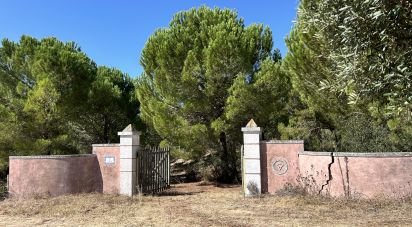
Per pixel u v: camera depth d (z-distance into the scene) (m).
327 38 5.34
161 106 16.86
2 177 18.00
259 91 16.14
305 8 5.79
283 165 12.58
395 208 9.66
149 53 17.83
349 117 14.91
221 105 17.52
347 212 9.52
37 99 16.70
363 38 4.41
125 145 13.42
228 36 16.50
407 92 4.27
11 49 19.27
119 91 22.31
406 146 13.05
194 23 18.38
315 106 15.55
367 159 10.90
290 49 15.41
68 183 13.24
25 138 17.22
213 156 18.69
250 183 12.63
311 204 10.63
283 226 8.27
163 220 9.12
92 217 9.62
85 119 21.05
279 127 16.67
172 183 19.16
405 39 4.26
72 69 18.69
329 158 11.49
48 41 20.17
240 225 8.43
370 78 4.63
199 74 16.95
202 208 10.68
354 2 4.31
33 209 10.71
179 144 17.02
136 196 12.85
